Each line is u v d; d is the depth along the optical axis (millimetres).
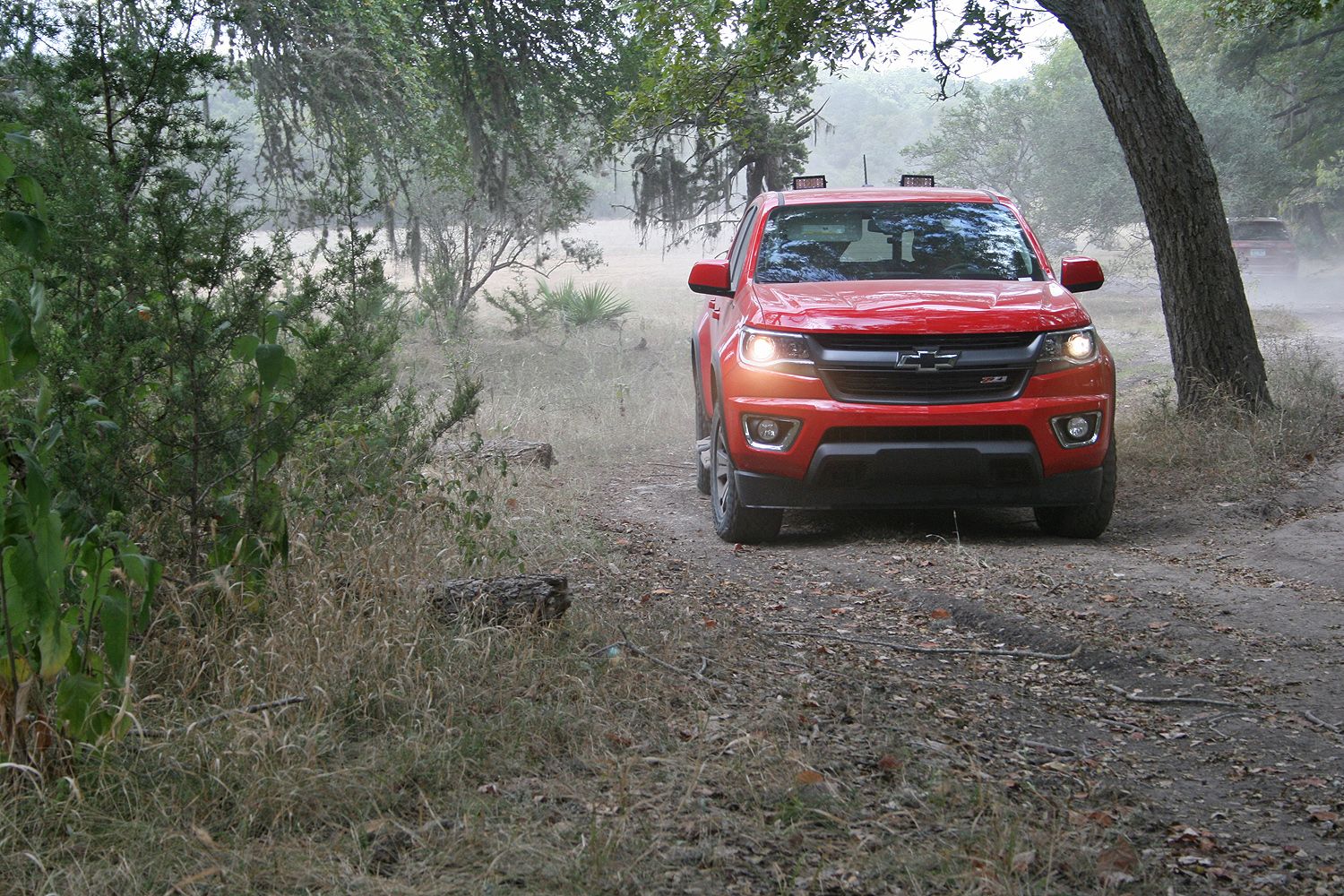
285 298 4605
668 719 3795
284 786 3023
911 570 6254
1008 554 6633
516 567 5461
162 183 4094
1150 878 2902
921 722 3957
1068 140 33312
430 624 4219
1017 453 6512
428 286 18797
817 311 6766
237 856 2744
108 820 2895
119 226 3900
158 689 3654
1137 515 7742
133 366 4020
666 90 13609
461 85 18500
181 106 4461
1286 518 7465
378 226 5066
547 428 11375
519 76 18797
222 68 4566
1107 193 32125
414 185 19000
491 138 19062
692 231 22422
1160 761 3805
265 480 4473
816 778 3297
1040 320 6652
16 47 4348
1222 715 4234
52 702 3260
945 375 6555
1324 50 37062
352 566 4527
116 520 3574
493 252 22578
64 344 3812
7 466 3162
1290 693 4465
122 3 4371
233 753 3154
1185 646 5016
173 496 4223
